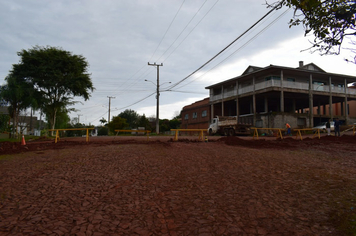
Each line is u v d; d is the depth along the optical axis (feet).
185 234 13.10
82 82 100.63
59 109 103.50
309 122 101.65
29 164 27.17
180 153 33.65
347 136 56.39
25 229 12.96
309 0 11.85
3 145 42.55
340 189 19.40
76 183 20.65
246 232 13.42
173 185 20.63
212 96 129.59
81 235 12.60
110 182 21.03
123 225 13.88
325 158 32.24
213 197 18.20
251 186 20.48
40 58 92.12
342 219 14.20
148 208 16.25
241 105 136.87
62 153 34.40
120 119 155.94
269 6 13.70
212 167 26.25
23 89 86.53
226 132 88.02
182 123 163.12
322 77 112.47
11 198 17.22
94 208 16.01
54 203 16.56
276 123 94.53
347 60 12.07
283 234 13.21
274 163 28.27
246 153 34.19
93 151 34.94
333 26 12.70
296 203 17.15
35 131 182.50
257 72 103.91
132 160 28.73
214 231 13.46
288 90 98.02
